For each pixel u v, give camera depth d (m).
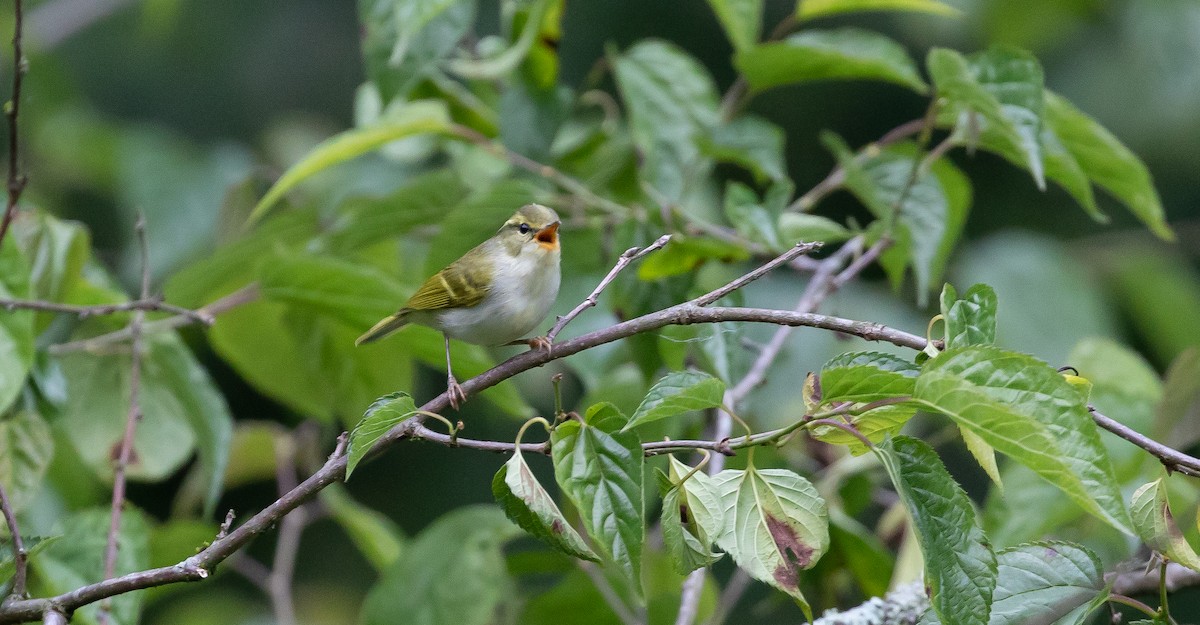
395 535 12.31
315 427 12.31
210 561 5.81
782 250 8.76
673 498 5.42
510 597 10.12
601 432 5.27
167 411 10.57
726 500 5.53
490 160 11.79
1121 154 9.55
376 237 10.99
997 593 6.05
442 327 8.48
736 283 6.01
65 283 9.51
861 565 9.72
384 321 8.64
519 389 14.85
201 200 12.82
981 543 5.15
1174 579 7.32
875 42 9.80
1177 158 15.81
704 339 8.05
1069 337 11.55
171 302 10.44
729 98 10.81
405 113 10.97
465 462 17.42
